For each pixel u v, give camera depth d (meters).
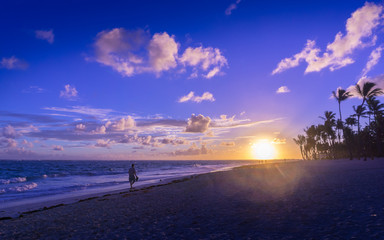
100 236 5.74
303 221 5.25
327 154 76.25
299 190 9.55
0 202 14.64
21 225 7.98
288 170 24.23
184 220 6.52
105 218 7.90
